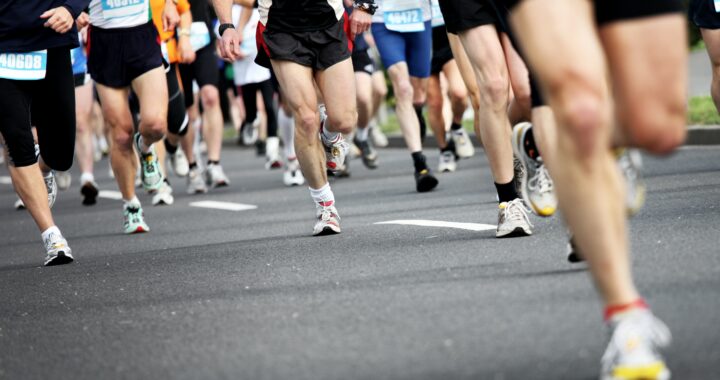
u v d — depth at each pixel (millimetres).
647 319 13633
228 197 46875
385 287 20984
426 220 31016
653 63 13500
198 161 54719
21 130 28203
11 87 27938
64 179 55688
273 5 28141
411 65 43594
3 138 28703
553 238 24750
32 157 28953
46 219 29344
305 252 27109
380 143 67875
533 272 20828
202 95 51375
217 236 33219
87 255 31312
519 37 13875
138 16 33281
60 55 28156
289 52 28094
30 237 38531
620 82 13742
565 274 20250
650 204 29188
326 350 16469
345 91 28391
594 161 13664
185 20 41656
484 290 19578
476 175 44875
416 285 20828
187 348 17578
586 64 13398
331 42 28281
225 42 29016
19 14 27578
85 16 29969
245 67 59219
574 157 13664
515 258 22656
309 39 28172
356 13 28609
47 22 27266
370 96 51344
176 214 41500
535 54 13586
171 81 40812
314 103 28703
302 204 41344
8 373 17109
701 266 19703
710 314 16094
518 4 13703
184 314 20500
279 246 28906
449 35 31047
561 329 16172
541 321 16766
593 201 13719
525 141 20922
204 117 52219
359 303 19719
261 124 74312
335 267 24141
